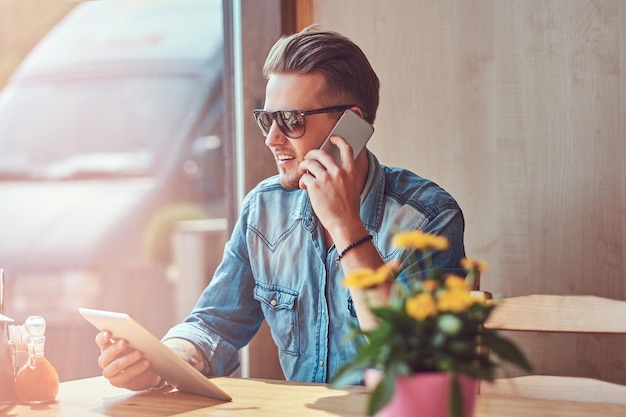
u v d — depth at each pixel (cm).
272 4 240
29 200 641
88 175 621
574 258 220
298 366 175
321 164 160
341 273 170
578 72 220
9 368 138
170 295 596
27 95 651
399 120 237
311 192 157
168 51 647
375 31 240
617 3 216
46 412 131
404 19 237
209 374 169
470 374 81
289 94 166
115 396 142
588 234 219
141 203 635
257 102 242
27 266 621
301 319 174
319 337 172
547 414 122
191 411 129
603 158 218
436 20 233
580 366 219
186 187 633
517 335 224
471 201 230
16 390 138
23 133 644
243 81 244
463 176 230
